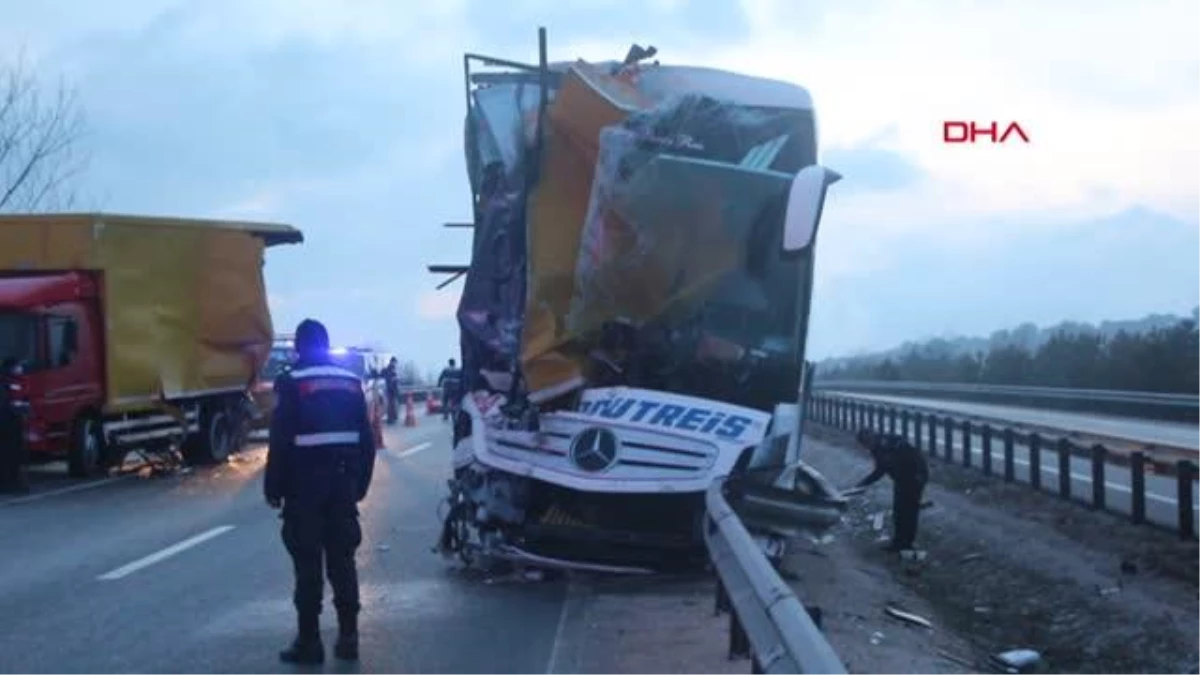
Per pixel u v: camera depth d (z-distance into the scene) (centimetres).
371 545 1388
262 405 2814
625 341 1122
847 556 1597
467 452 1167
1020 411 4600
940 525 1756
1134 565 1346
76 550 1355
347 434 858
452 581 1170
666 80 1221
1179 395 4012
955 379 7400
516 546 1132
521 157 1181
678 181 1111
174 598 1080
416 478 2172
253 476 2259
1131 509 1587
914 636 1127
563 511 1128
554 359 1114
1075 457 2120
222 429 2527
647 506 1116
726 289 1134
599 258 1101
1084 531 1548
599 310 1111
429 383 6028
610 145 1099
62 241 2142
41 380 2058
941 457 2419
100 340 2191
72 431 2141
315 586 854
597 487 1079
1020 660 1067
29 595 1096
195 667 843
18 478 1989
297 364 866
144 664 851
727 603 964
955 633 1212
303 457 847
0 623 980
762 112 1200
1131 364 4900
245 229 2523
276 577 1182
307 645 856
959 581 1466
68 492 1972
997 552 1525
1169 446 1812
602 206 1098
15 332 2064
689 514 1111
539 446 1109
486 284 1204
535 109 1220
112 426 2198
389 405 4022
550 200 1134
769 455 1107
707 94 1192
